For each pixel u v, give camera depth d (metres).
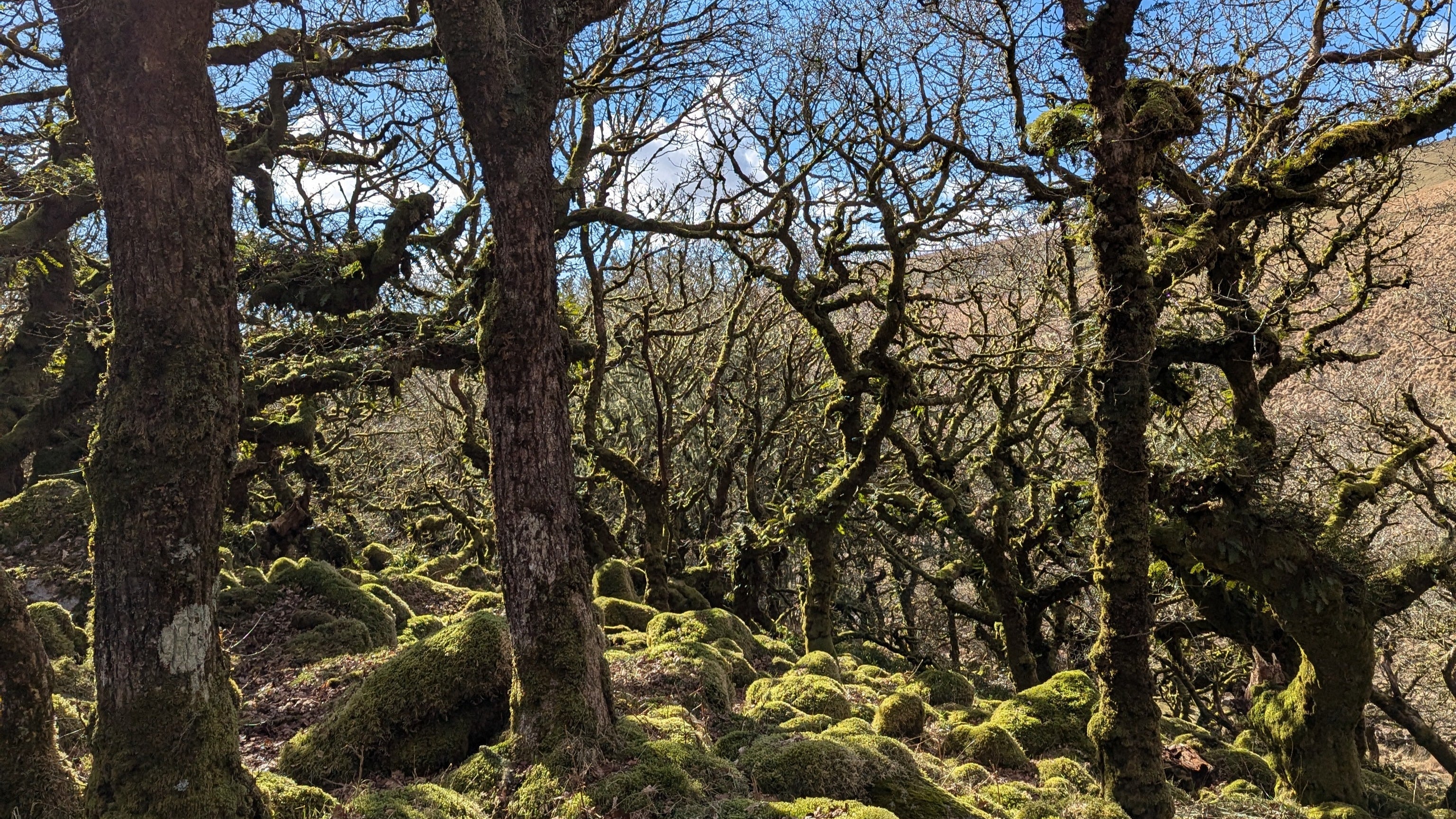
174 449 4.71
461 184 16.89
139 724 4.61
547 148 6.93
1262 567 8.98
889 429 14.46
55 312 15.27
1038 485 15.39
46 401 13.45
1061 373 12.95
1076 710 11.05
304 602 12.09
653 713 8.19
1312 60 10.27
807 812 5.73
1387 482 11.55
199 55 4.92
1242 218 8.89
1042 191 8.90
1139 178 7.57
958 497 16.14
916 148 9.97
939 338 16.20
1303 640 9.12
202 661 4.79
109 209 4.80
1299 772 9.58
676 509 21.53
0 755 4.70
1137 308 7.38
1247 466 9.02
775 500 20.53
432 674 7.38
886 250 12.72
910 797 6.45
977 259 15.12
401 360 12.62
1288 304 12.12
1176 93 7.91
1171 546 9.21
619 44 12.86
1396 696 14.91
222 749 4.82
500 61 6.70
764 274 13.04
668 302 21.03
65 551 12.16
